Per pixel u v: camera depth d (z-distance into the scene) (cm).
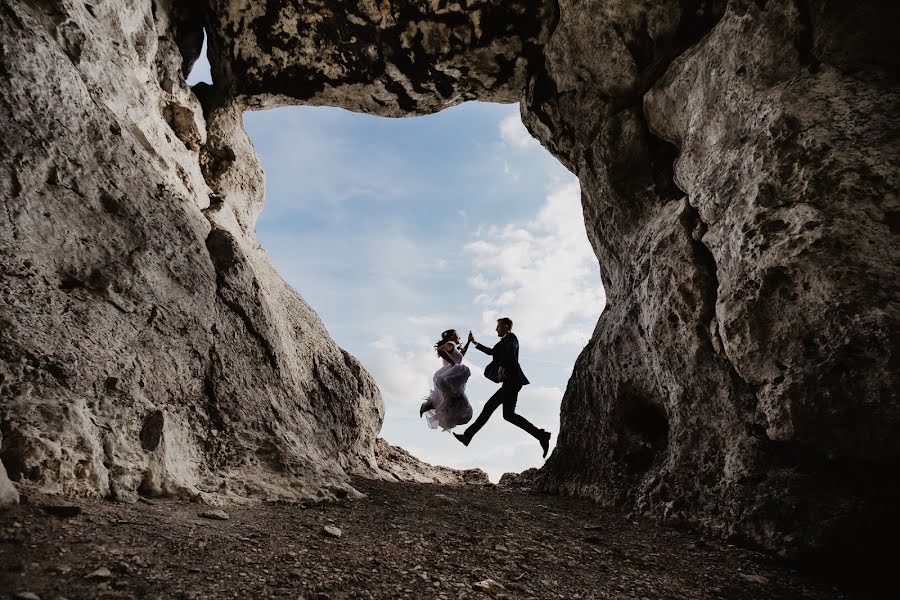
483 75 761
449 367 715
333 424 678
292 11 700
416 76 759
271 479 435
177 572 224
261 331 553
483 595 257
